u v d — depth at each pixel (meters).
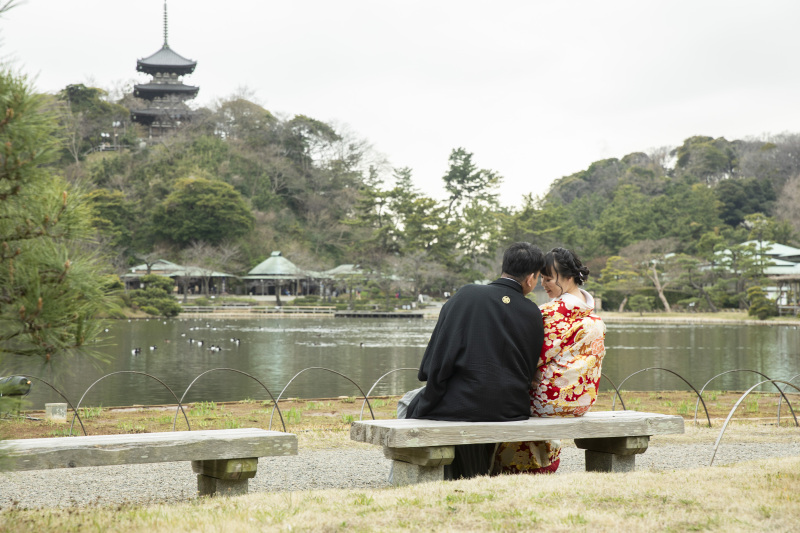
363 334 40.12
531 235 81.31
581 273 4.39
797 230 85.31
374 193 78.44
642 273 66.88
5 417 2.58
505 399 3.99
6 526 3.20
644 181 117.38
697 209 86.88
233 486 4.18
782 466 4.59
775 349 29.53
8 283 2.39
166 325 47.88
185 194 82.12
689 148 131.50
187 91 102.62
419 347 30.81
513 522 3.11
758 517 3.23
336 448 7.37
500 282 4.18
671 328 47.03
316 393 15.62
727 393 14.64
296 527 3.04
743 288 66.50
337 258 96.81
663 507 3.40
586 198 111.50
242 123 108.31
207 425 9.62
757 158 116.12
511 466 4.54
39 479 5.74
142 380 17.56
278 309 67.44
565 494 3.64
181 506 3.76
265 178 99.81
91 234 2.61
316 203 102.12
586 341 4.22
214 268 76.69
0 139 2.32
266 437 4.08
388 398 13.32
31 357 2.50
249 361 24.06
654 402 12.69
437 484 3.89
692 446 7.66
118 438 3.79
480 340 3.99
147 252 80.38
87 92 103.31
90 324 2.51
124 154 93.06
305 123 108.94
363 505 3.48
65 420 9.91
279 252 83.62
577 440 4.93
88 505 4.41
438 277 74.94
